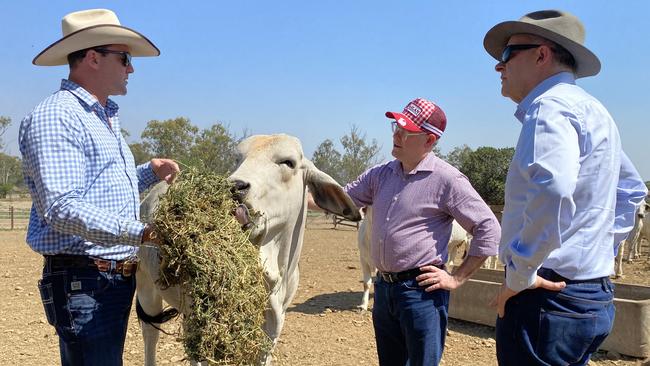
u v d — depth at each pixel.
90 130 3.25
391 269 3.77
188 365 6.16
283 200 4.08
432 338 3.69
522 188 2.71
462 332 8.00
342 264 14.59
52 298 3.28
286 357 6.77
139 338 7.32
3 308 8.80
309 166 4.41
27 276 11.71
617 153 2.89
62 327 3.28
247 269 3.17
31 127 3.09
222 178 3.45
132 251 3.54
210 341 3.00
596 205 2.83
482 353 7.02
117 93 3.50
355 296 10.49
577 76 3.21
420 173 3.78
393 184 3.89
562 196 2.53
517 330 2.91
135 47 3.59
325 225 29.98
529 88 3.07
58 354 6.57
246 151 4.16
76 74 3.40
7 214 31.75
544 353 2.87
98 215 2.97
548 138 2.61
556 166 2.55
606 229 2.88
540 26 2.92
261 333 3.23
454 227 10.47
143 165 4.27
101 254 3.33
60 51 3.34
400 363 4.03
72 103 3.21
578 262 2.83
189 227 3.04
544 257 2.62
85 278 3.28
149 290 4.78
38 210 3.24
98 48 3.36
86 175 3.24
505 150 29.77
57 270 3.26
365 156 37.53
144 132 33.56
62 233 3.21
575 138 2.66
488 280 9.98
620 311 6.90
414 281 3.71
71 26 3.31
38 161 3.03
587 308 2.85
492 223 3.69
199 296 3.02
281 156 4.07
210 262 3.01
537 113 2.71
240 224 3.42
